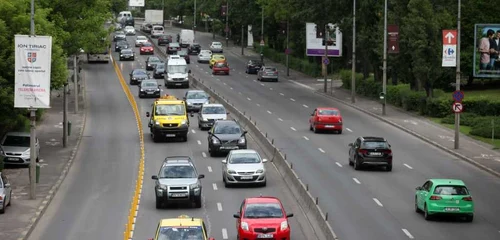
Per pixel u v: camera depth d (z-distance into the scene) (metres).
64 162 79.00
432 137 93.69
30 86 61.19
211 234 51.00
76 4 103.62
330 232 47.47
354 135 96.06
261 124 103.19
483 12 133.62
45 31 77.44
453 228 52.34
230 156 68.75
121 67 176.88
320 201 60.47
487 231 51.53
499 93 128.88
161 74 157.50
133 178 71.94
